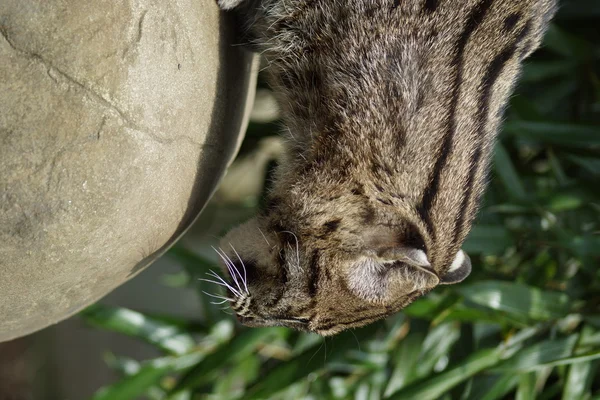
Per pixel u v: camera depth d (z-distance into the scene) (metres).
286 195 1.48
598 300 1.67
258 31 1.46
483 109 1.47
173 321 1.74
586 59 1.81
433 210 1.47
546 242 1.68
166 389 1.76
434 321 1.61
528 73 1.81
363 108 1.46
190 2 1.36
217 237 1.55
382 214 1.46
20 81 1.30
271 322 1.50
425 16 1.45
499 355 1.63
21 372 2.56
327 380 1.74
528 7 1.48
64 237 1.33
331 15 1.46
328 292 1.47
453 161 1.47
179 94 1.36
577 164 1.79
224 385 1.74
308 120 1.48
